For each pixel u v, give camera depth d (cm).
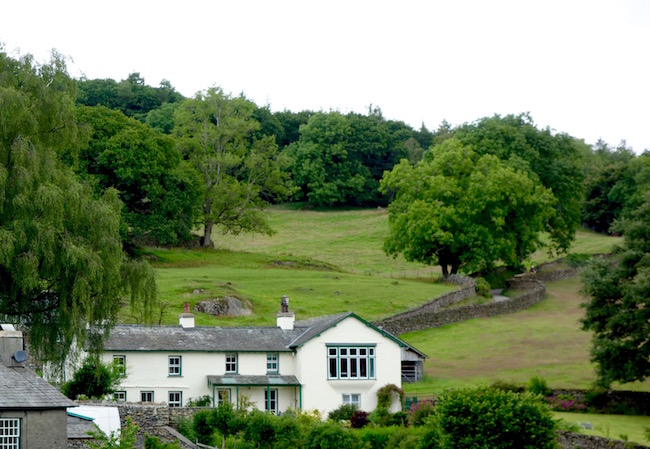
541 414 4816
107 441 4200
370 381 7325
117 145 12200
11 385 3894
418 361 8088
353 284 11456
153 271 5712
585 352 9094
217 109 14588
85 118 12475
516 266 13162
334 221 19000
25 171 5256
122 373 6825
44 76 5862
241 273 11919
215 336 7375
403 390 7662
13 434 3772
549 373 8338
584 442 5612
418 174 12788
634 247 7900
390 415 6575
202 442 5472
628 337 7938
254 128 14850
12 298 5322
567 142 15025
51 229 5188
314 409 6756
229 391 7112
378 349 7400
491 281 12925
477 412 4797
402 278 13012
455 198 12506
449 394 5006
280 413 7219
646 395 7225
